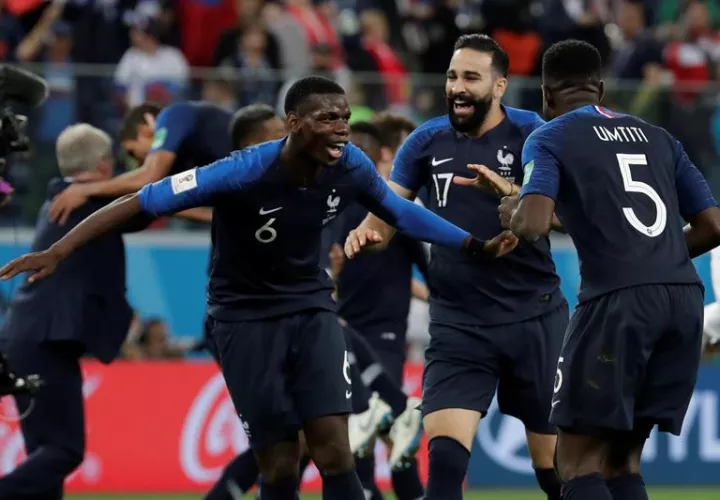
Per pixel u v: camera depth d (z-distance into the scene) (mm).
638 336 18391
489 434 37875
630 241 18531
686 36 48594
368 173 19875
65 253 19031
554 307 22516
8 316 25297
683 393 19000
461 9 50625
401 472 27750
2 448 34844
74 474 36219
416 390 37562
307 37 45844
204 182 19172
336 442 20156
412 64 48125
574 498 18469
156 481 36438
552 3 46719
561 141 18859
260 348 20422
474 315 22281
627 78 47156
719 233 19250
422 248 28734
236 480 26484
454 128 22547
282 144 19297
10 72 21547
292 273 20391
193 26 45469
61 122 38594
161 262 41438
